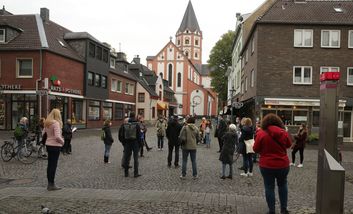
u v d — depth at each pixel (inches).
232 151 428.5
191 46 4594.0
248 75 1344.7
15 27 1256.2
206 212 269.7
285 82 1114.7
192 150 426.0
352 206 303.6
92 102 1567.4
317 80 1110.4
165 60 3649.1
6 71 1234.6
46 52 1219.2
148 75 2699.3
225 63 2480.3
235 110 1526.8
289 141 257.9
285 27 1115.9
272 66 1115.9
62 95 1295.5
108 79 1712.6
